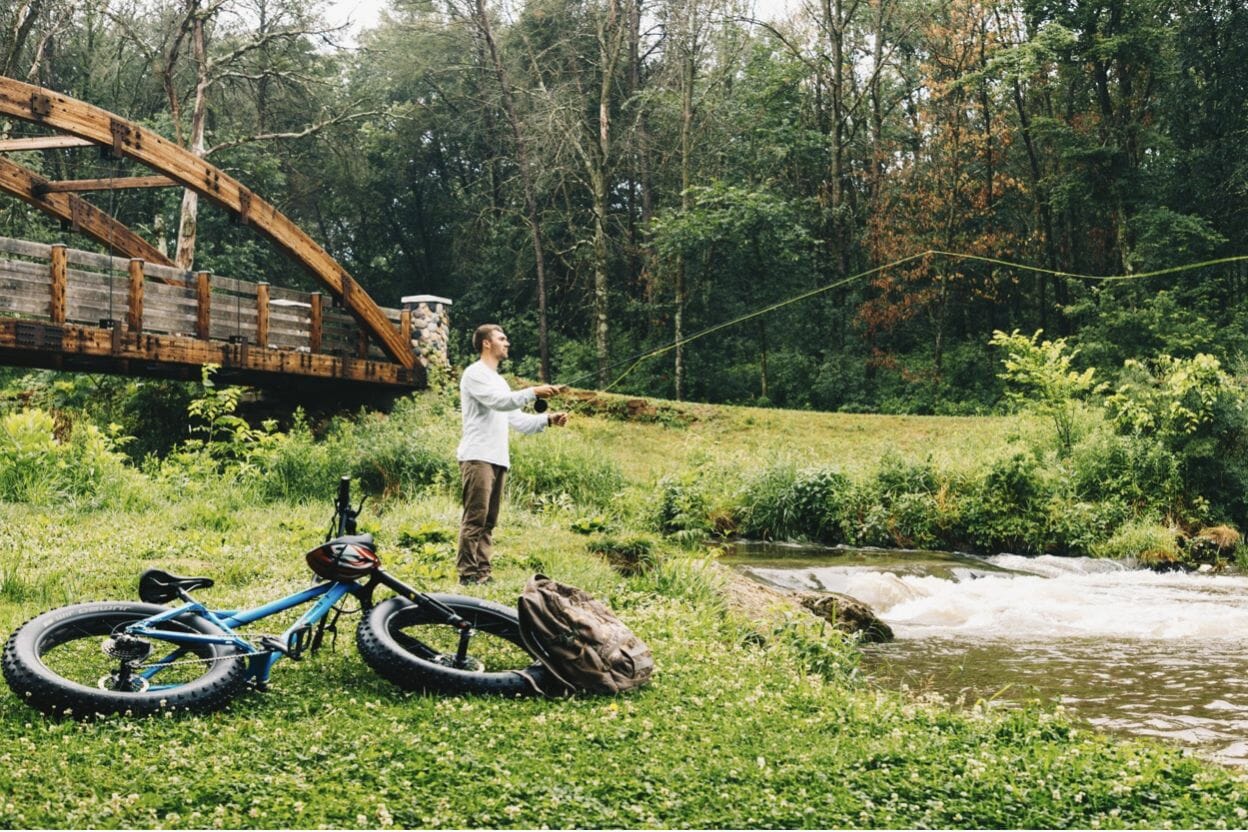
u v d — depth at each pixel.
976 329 39.12
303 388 23.30
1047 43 31.47
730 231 33.03
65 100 17.42
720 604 8.95
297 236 20.98
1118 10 32.56
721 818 3.85
